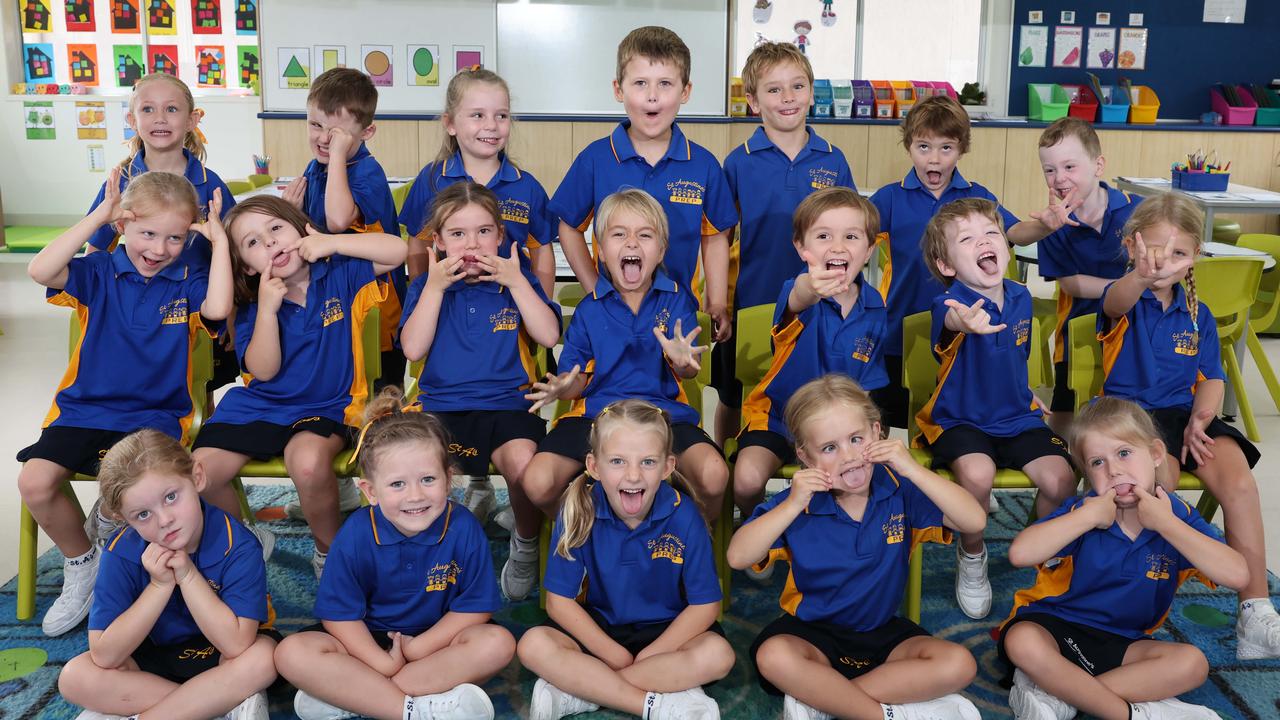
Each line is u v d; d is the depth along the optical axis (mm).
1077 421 2133
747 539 2084
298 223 2504
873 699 1937
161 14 7281
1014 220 3178
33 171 7340
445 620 2066
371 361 2680
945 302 2373
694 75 6414
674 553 2096
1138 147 6500
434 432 2025
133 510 1884
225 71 7336
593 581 2119
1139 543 2061
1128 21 7098
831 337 2439
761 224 2961
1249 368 4469
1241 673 2168
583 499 2084
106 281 2461
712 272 2855
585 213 2848
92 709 1910
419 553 2045
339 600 2021
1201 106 7199
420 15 6281
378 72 6316
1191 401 2520
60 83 7352
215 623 1919
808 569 2102
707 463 2277
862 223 2375
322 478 2324
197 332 2545
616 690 1974
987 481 2283
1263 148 6473
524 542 2453
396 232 3094
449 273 2467
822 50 7188
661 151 2795
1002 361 2406
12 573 2604
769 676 1979
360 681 1940
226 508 2355
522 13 6336
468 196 2467
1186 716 1921
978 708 2055
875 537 2096
